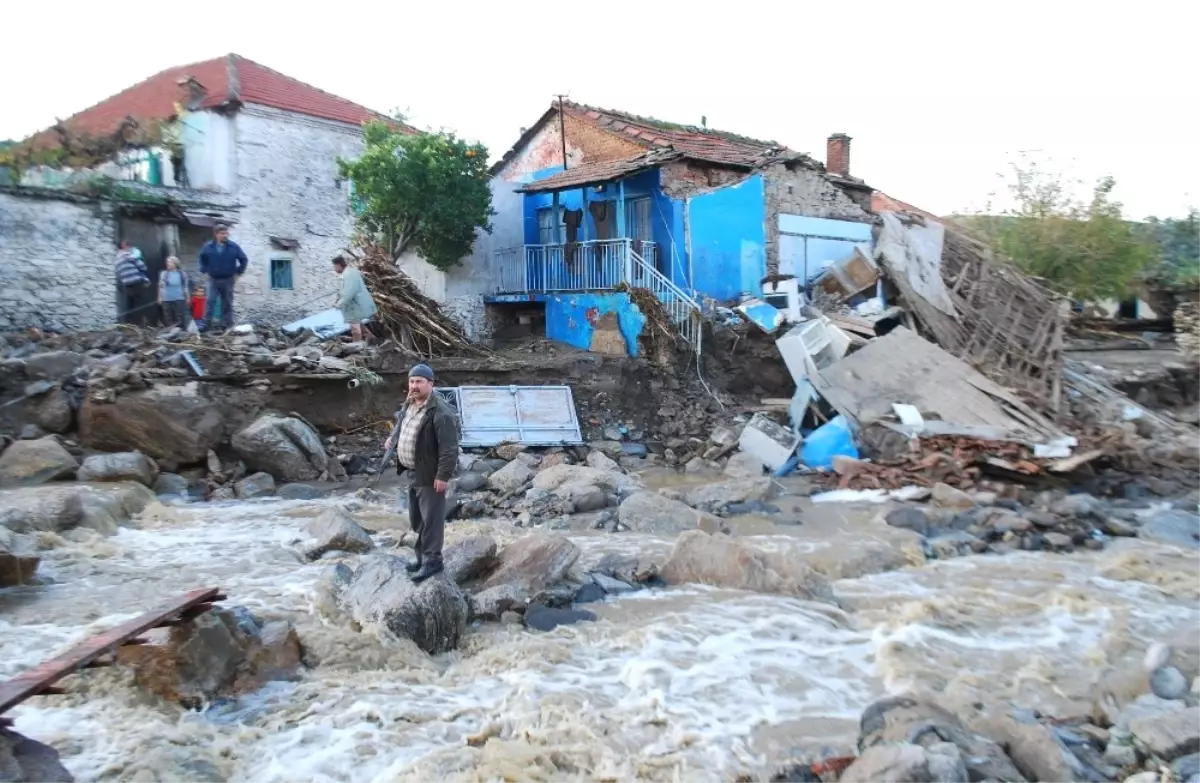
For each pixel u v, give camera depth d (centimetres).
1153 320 2909
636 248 2044
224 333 1712
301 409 1576
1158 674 654
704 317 1909
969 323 1966
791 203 2250
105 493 1214
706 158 2103
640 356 1902
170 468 1422
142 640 641
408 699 662
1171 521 1209
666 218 2067
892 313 1980
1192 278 2961
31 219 1764
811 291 2200
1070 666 732
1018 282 2052
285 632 722
